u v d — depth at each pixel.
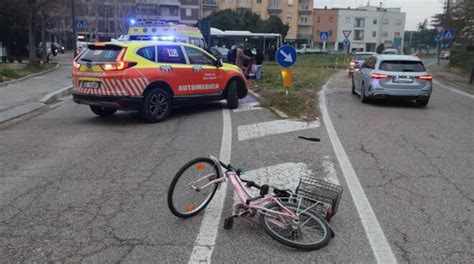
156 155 7.00
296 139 8.24
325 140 8.24
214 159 4.78
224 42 43.16
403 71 13.15
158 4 78.06
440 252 3.99
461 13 34.94
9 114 10.53
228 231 4.35
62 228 4.36
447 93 18.42
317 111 11.73
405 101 14.66
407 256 3.92
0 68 19.67
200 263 3.74
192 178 4.63
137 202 5.04
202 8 83.75
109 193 5.30
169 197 4.45
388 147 7.82
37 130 8.90
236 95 11.83
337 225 4.52
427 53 108.06
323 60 50.34
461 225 4.56
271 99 12.67
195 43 20.00
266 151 7.32
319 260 3.82
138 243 4.07
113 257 3.81
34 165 6.41
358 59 26.05
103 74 9.29
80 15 58.47
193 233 4.30
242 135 8.50
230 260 3.79
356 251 3.98
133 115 10.80
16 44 36.16
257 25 66.75
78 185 5.57
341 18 96.19
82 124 9.59
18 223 4.46
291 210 4.18
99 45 9.71
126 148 7.43
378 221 4.62
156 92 9.71
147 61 9.66
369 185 5.73
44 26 31.16
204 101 11.03
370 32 99.06
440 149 7.76
